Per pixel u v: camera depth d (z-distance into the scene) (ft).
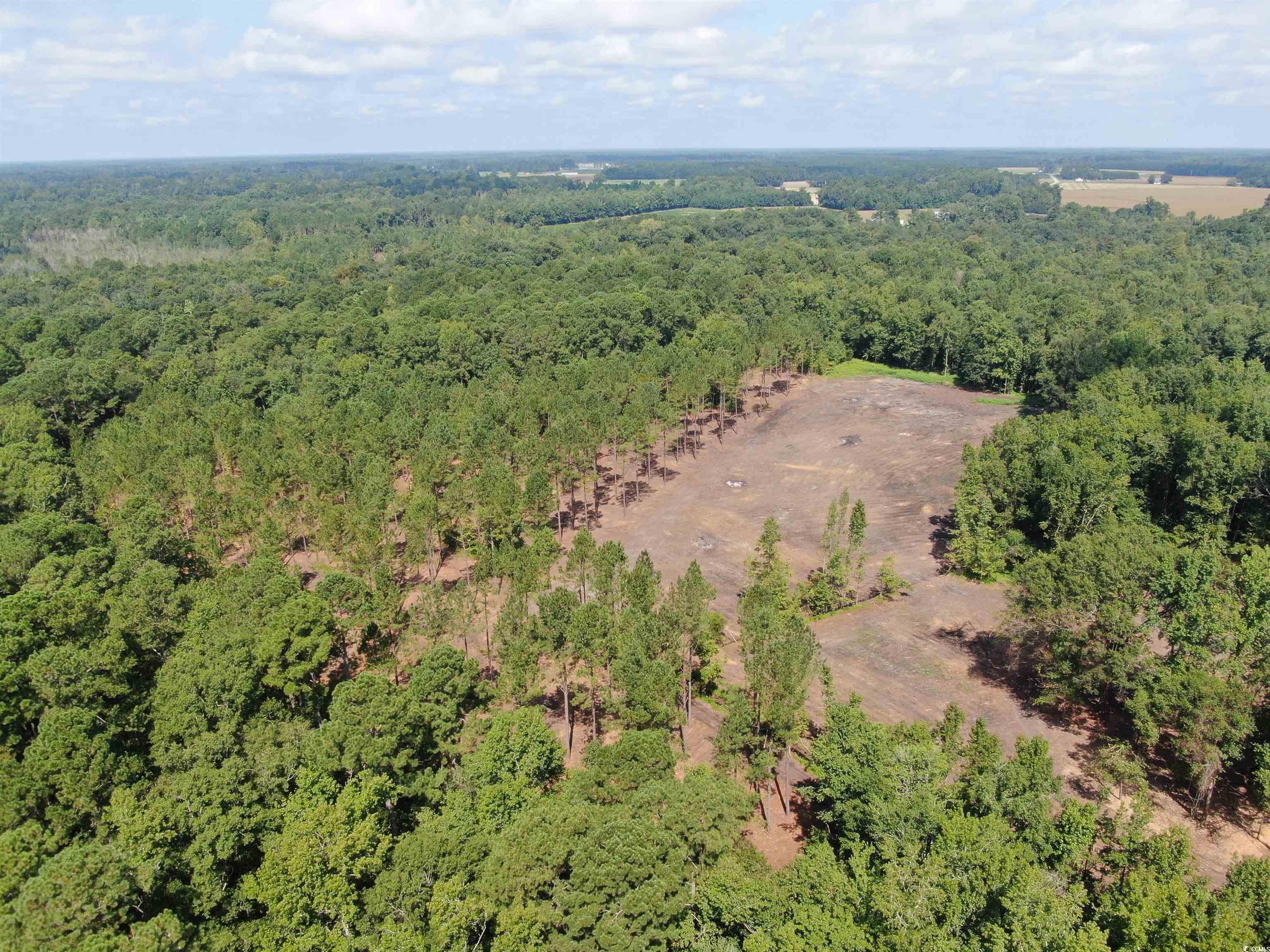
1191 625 191.11
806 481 385.09
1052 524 295.89
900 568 298.35
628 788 150.71
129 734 167.02
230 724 161.68
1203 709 167.94
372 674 191.93
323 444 351.46
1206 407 332.80
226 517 284.41
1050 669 215.31
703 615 213.25
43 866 121.29
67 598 182.29
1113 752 182.70
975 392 516.73
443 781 163.22
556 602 200.75
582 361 466.29
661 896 124.57
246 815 143.43
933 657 241.76
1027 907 118.42
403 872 131.23
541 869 128.47
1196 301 548.31
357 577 255.09
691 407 446.19
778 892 132.77
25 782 141.08
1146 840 142.41
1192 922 116.98
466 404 397.39
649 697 175.42
